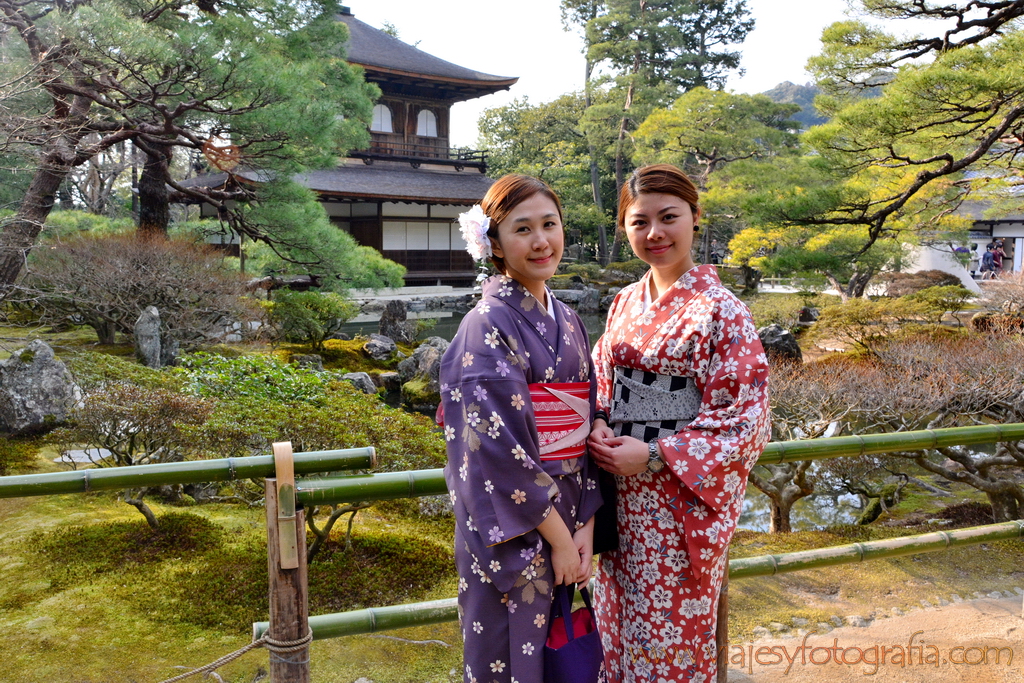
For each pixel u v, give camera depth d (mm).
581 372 1519
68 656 2945
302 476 1625
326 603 3707
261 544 4258
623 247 31375
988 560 3791
